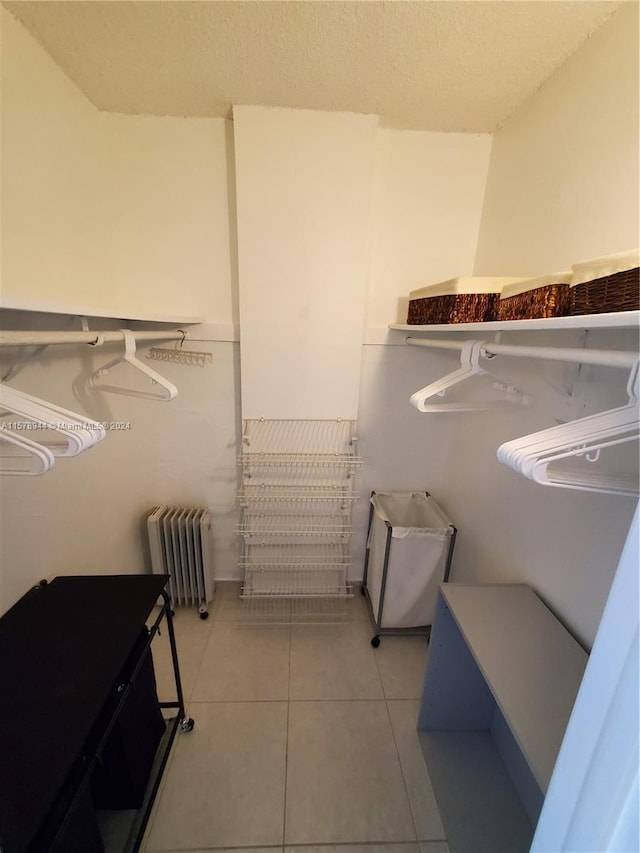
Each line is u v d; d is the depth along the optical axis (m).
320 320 1.72
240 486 2.04
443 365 1.90
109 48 1.15
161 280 1.72
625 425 0.65
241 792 1.24
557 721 0.83
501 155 1.54
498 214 1.56
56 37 1.11
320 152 1.51
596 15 0.97
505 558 1.46
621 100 0.94
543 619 1.13
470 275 1.79
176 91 1.36
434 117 1.50
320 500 2.00
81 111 1.38
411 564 1.75
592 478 0.71
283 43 1.11
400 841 1.14
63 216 1.30
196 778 1.28
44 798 0.65
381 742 1.41
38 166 1.17
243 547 2.11
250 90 1.35
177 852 1.10
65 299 1.33
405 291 1.81
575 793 0.51
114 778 1.11
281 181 1.54
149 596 1.15
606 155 1.00
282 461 1.92
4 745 0.73
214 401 1.91
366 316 1.84
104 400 1.62
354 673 1.69
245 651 1.79
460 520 1.88
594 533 1.01
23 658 0.93
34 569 1.20
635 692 0.41
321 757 1.36
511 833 1.17
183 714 1.43
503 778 1.31
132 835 1.12
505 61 1.16
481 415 1.67
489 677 0.93
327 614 2.04
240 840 1.13
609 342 0.98
